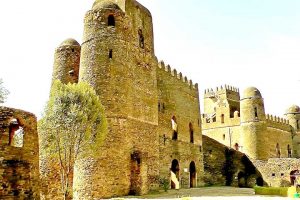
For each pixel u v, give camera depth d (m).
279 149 65.62
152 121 36.12
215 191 36.47
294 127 73.00
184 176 43.84
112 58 32.31
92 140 27.61
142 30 37.53
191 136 47.69
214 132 68.00
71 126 26.86
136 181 31.38
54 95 27.41
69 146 26.78
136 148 32.59
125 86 32.47
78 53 39.38
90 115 27.58
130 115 32.53
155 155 35.44
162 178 39.00
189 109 47.88
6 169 18.95
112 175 29.45
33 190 20.31
